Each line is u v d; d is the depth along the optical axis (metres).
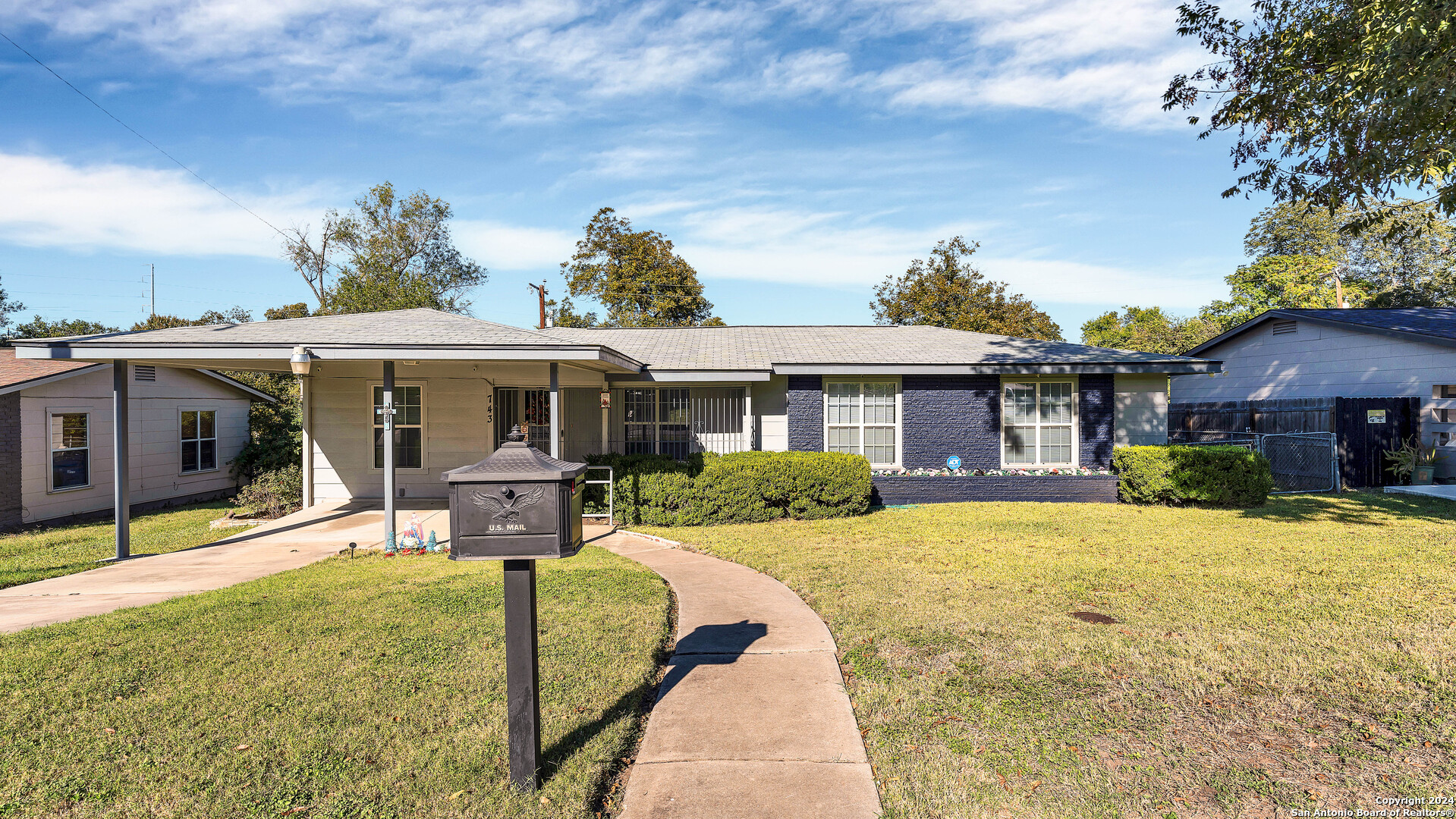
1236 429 17.55
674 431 13.96
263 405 19.12
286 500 13.29
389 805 3.23
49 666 4.86
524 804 3.23
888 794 3.30
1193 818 3.12
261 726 3.97
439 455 13.84
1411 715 4.03
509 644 3.36
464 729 3.94
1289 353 18.20
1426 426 14.82
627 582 7.15
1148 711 4.14
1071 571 7.43
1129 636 5.33
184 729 3.95
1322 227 34.88
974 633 5.47
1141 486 12.30
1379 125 8.27
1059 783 3.39
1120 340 40.06
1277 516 11.01
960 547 8.91
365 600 6.54
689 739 3.84
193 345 8.81
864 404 13.71
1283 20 9.27
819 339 15.69
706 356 13.75
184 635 5.52
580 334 16.59
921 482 13.05
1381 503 12.20
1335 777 3.43
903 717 4.08
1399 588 6.57
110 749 3.72
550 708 4.18
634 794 3.31
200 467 16.89
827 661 5.00
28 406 12.41
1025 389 13.72
